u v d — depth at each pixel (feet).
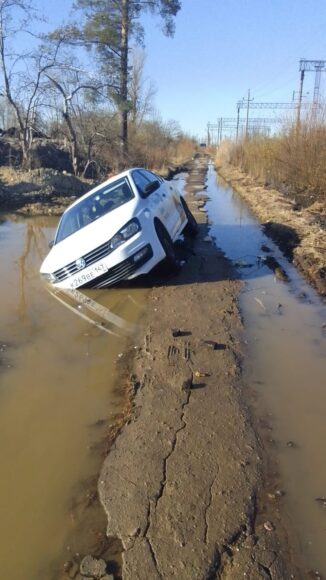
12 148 73.77
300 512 9.87
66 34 67.92
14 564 9.14
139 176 27.50
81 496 10.61
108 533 9.58
